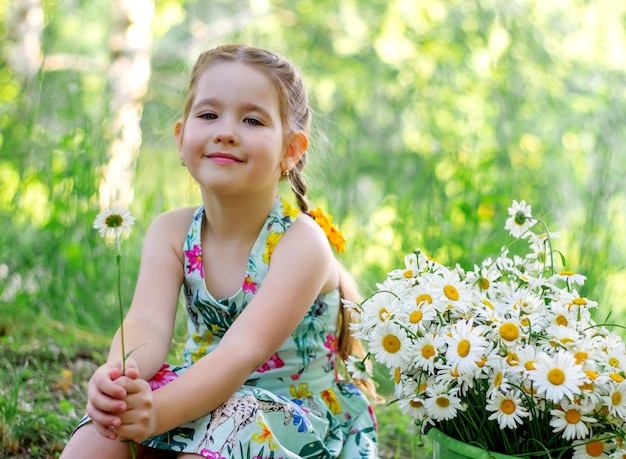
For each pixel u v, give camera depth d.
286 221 1.73
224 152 1.64
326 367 1.79
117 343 1.62
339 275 1.87
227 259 1.75
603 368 1.43
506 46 5.08
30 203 3.36
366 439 1.74
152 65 5.65
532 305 1.50
